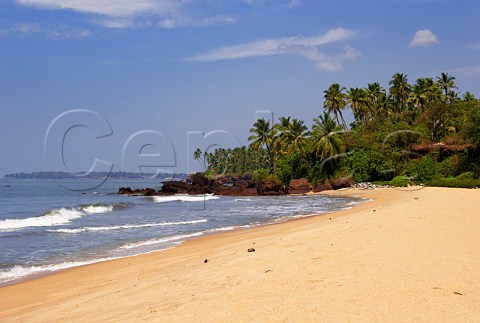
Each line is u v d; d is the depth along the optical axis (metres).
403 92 87.75
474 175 54.75
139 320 6.19
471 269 7.71
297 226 20.89
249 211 36.78
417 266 8.01
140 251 16.52
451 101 91.06
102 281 11.17
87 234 22.09
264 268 8.93
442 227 13.12
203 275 9.26
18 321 7.66
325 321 5.36
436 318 5.36
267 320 5.52
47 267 13.76
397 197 43.09
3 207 46.28
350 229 13.90
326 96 86.00
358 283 7.01
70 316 7.35
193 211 37.94
